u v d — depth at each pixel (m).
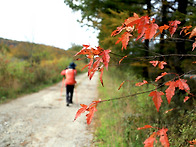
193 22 2.60
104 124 4.01
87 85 12.19
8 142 3.36
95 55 0.90
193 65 3.15
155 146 2.15
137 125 3.08
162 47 3.38
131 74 5.10
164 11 3.37
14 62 10.61
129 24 0.80
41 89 10.19
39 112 5.39
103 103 5.46
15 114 5.12
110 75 10.70
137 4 4.10
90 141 3.40
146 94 3.21
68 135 3.71
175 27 1.23
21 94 8.32
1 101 6.76
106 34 3.36
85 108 1.03
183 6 3.22
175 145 2.21
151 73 3.63
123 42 1.04
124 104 4.16
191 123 2.32
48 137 3.61
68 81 6.24
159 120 2.90
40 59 12.97
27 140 3.46
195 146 1.37
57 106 6.18
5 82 8.28
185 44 3.23
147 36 0.76
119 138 3.13
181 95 3.08
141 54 3.50
